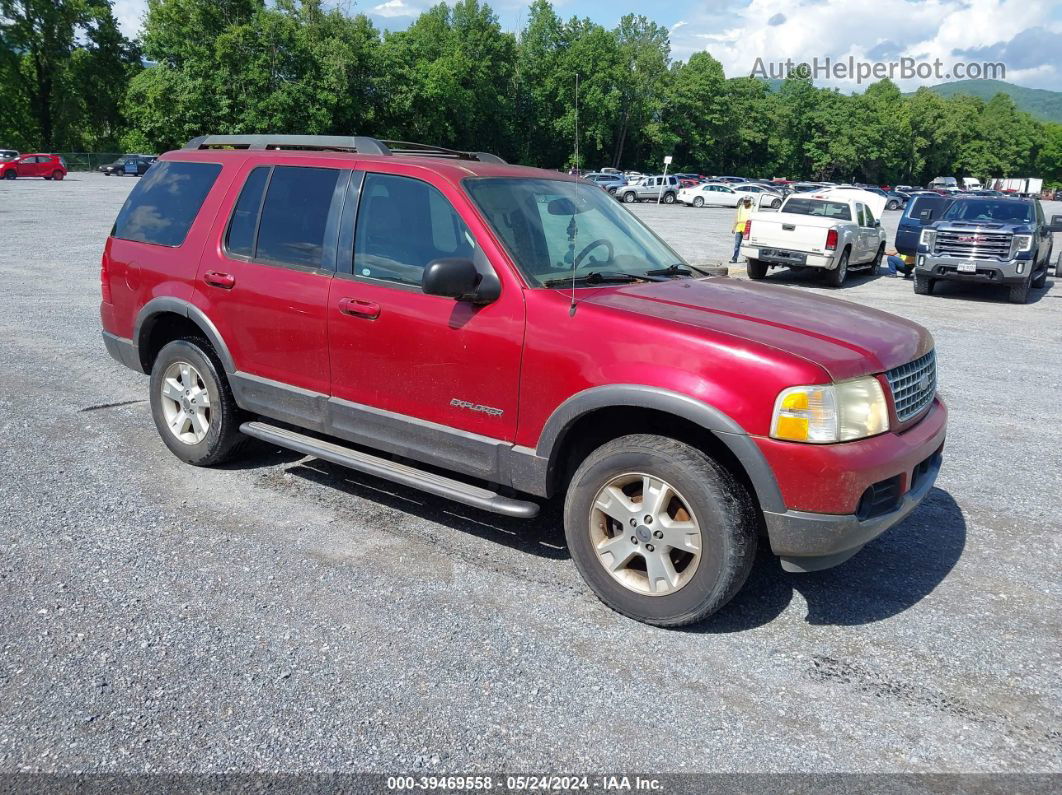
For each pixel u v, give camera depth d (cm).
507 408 365
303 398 435
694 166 9725
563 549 415
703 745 272
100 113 7394
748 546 321
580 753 266
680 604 332
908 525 459
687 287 396
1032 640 343
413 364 390
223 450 491
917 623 354
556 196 429
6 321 916
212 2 5859
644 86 8744
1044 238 1551
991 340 1047
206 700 286
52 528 415
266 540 412
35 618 333
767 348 315
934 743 276
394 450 406
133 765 254
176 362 497
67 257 1472
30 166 4700
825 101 10756
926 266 1470
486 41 7569
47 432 559
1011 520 470
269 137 487
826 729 282
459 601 359
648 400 324
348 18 6209
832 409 309
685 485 323
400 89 6397
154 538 409
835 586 386
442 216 387
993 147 13362
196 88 5809
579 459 375
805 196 1798
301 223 438
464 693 295
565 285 371
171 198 508
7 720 272
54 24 6975
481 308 368
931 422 371
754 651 329
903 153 11744
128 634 324
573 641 331
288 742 266
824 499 309
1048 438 629
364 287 406
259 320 447
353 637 328
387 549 407
